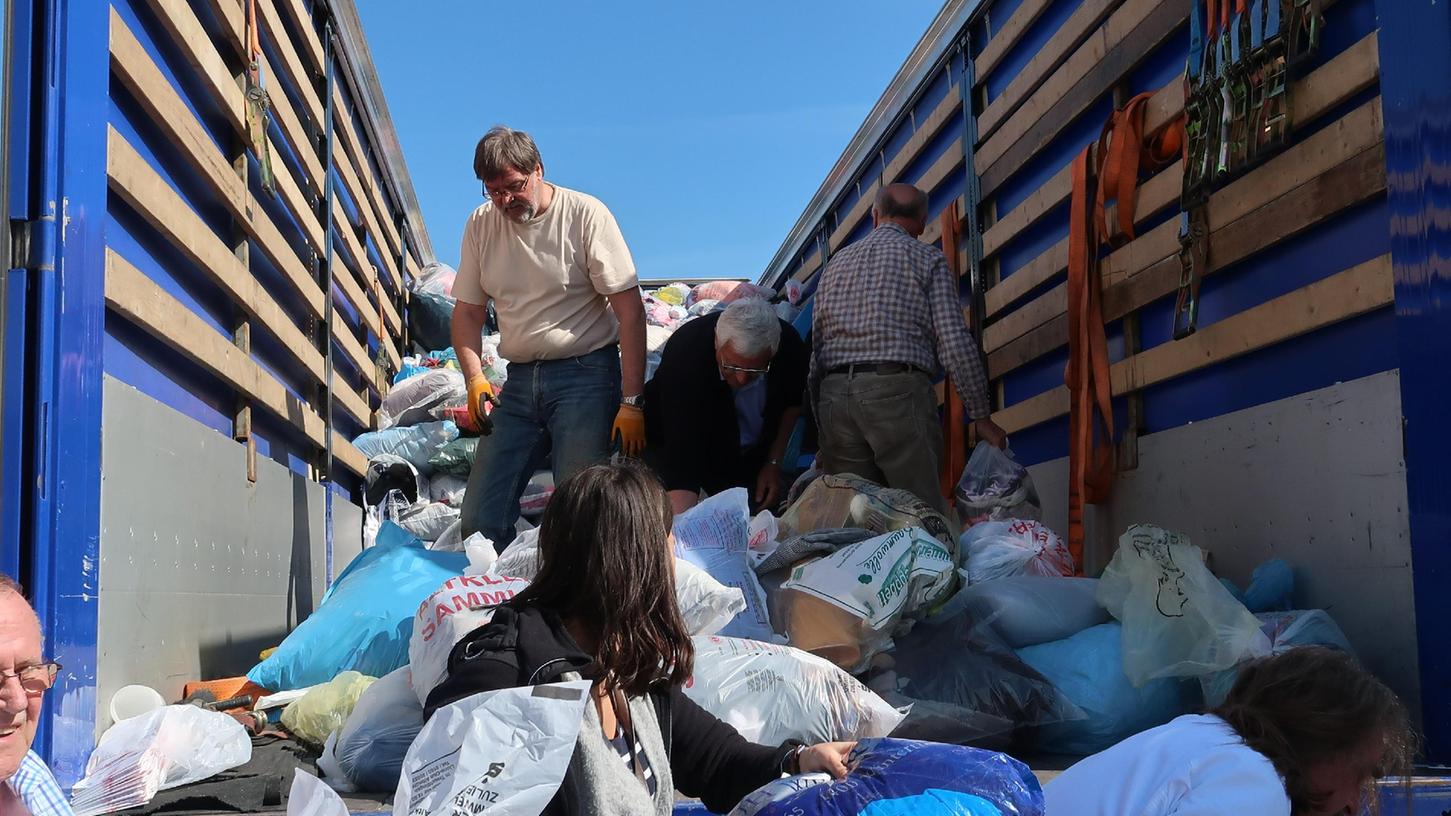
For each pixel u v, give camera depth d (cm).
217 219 355
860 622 272
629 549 148
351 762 239
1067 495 440
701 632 255
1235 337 322
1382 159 257
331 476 518
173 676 302
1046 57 432
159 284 302
